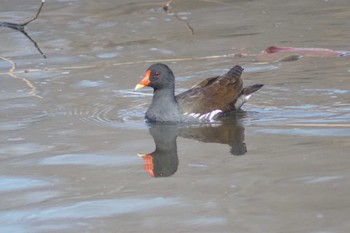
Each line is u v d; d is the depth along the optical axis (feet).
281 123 46.52
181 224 33.04
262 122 47.11
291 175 37.88
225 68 58.44
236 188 36.70
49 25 72.02
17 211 35.27
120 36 68.13
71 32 69.77
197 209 34.53
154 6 77.30
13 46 66.44
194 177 38.45
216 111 48.85
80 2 79.20
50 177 39.27
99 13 75.51
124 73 58.18
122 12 75.56
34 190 37.68
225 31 68.23
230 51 62.39
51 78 57.57
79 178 39.01
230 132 45.60
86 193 37.04
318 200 34.86
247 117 48.32
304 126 45.57
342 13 72.33
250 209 34.24
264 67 58.08
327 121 46.24
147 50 63.67
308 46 62.85
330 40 64.08
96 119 48.80
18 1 79.71
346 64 57.67
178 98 49.55
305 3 76.64
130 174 39.34
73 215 34.53
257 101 51.29
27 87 55.57
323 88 52.70
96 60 61.72
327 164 39.11
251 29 68.44
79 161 41.42
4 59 62.90
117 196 36.50
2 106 51.52
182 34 67.82
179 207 34.86
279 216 33.35
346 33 65.87
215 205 34.86
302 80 54.70
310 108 49.03
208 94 49.52
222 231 32.12
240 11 74.69
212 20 71.92
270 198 35.35
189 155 41.78
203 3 77.56
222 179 37.88
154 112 48.80
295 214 33.47
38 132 46.29
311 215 33.27
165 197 36.09
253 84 54.39
